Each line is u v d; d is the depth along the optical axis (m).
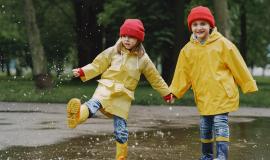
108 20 28.03
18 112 15.21
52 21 36.66
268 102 19.88
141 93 22.73
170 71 26.45
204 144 6.75
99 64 6.74
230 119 13.90
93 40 35.19
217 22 21.30
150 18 26.89
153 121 12.99
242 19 37.12
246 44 40.59
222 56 6.58
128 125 11.88
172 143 8.95
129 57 6.68
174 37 26.48
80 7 34.66
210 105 6.52
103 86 6.59
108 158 7.34
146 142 9.04
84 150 8.06
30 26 22.73
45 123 12.11
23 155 7.57
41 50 22.78
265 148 8.38
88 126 11.45
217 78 6.51
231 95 6.47
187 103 19.52
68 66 46.03
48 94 21.38
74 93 22.11
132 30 6.55
